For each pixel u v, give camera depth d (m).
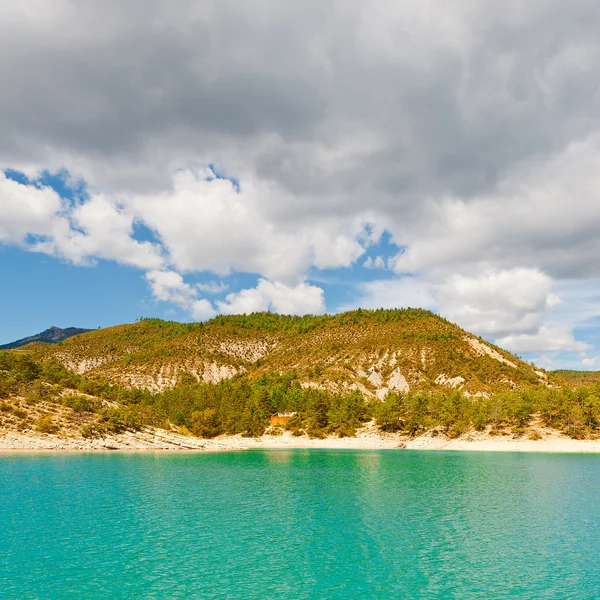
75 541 42.75
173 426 167.38
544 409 151.50
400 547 42.22
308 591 32.34
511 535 46.09
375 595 31.80
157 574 35.06
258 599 30.91
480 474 88.88
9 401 130.25
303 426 174.12
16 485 70.50
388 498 64.75
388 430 167.50
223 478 82.38
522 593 32.28
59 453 110.75
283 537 45.00
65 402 140.12
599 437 140.38
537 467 99.38
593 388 156.88
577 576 35.34
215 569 36.31
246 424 171.62
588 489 71.94
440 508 58.31
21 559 37.97
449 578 34.91
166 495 65.00
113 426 138.75
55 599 30.48
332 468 98.19
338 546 42.34
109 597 30.92
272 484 76.25
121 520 50.59
